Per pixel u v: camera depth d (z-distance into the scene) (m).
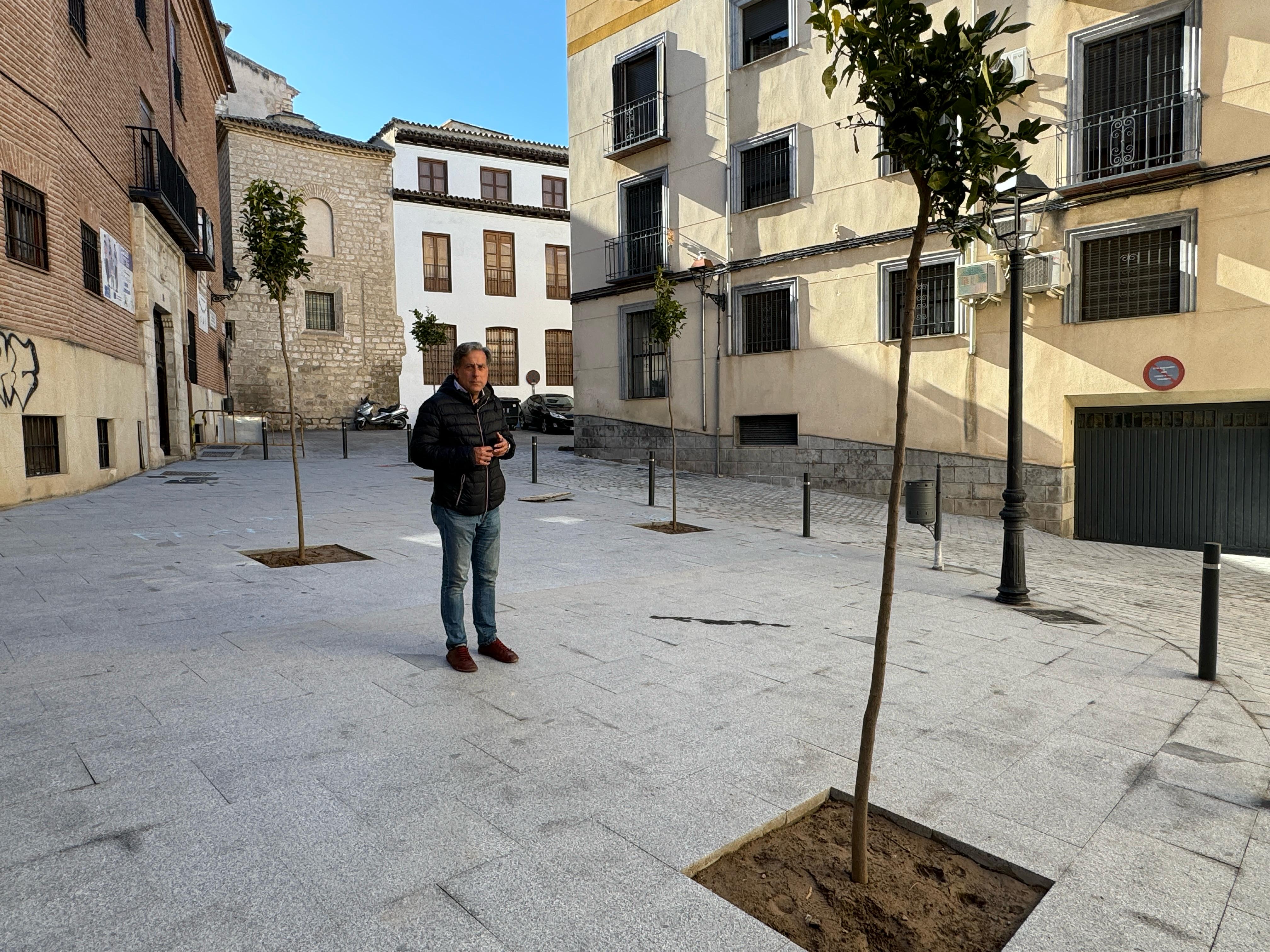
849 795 2.97
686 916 2.18
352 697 3.79
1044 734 3.65
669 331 11.48
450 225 33.34
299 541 7.62
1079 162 11.41
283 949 1.99
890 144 2.50
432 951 2.00
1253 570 9.70
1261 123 10.02
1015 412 6.66
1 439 9.56
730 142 16.08
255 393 29.39
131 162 14.55
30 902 2.14
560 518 10.85
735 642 5.06
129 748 3.15
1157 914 2.28
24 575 6.20
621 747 3.32
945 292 13.23
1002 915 2.30
